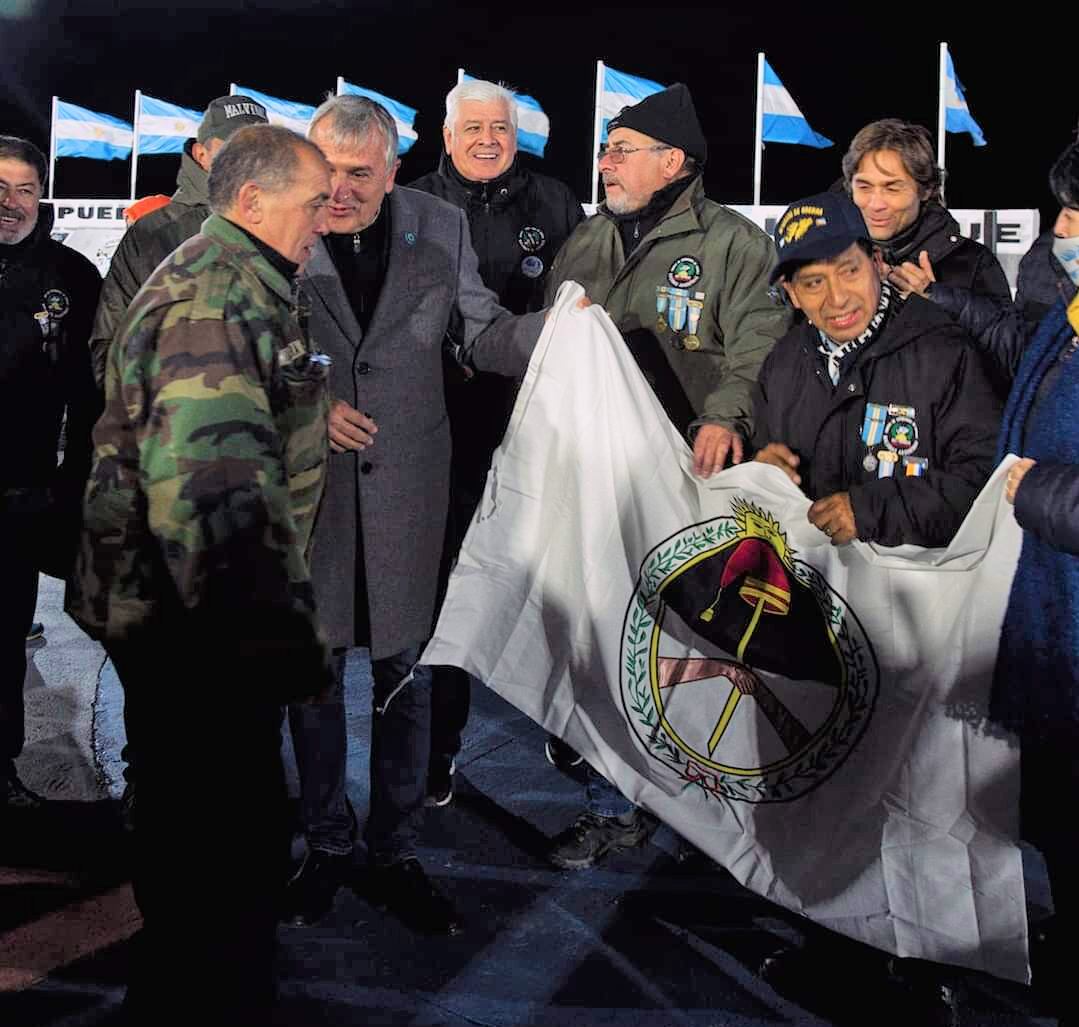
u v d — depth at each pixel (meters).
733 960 2.55
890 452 2.33
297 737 2.79
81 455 3.13
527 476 2.72
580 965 2.53
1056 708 1.99
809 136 9.45
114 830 3.15
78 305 3.20
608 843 3.03
